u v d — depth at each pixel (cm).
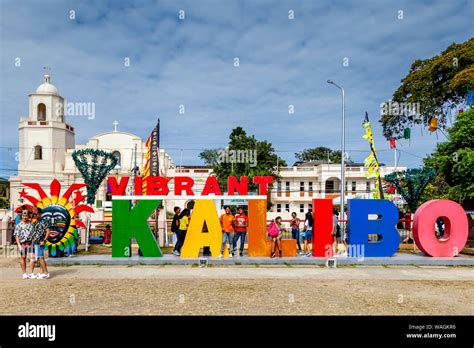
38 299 933
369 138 2441
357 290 1050
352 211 1598
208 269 1383
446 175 2705
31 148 5500
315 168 5575
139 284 1112
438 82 3016
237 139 4219
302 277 1238
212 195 1580
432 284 1141
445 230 1662
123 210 1556
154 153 2373
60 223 1554
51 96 5650
